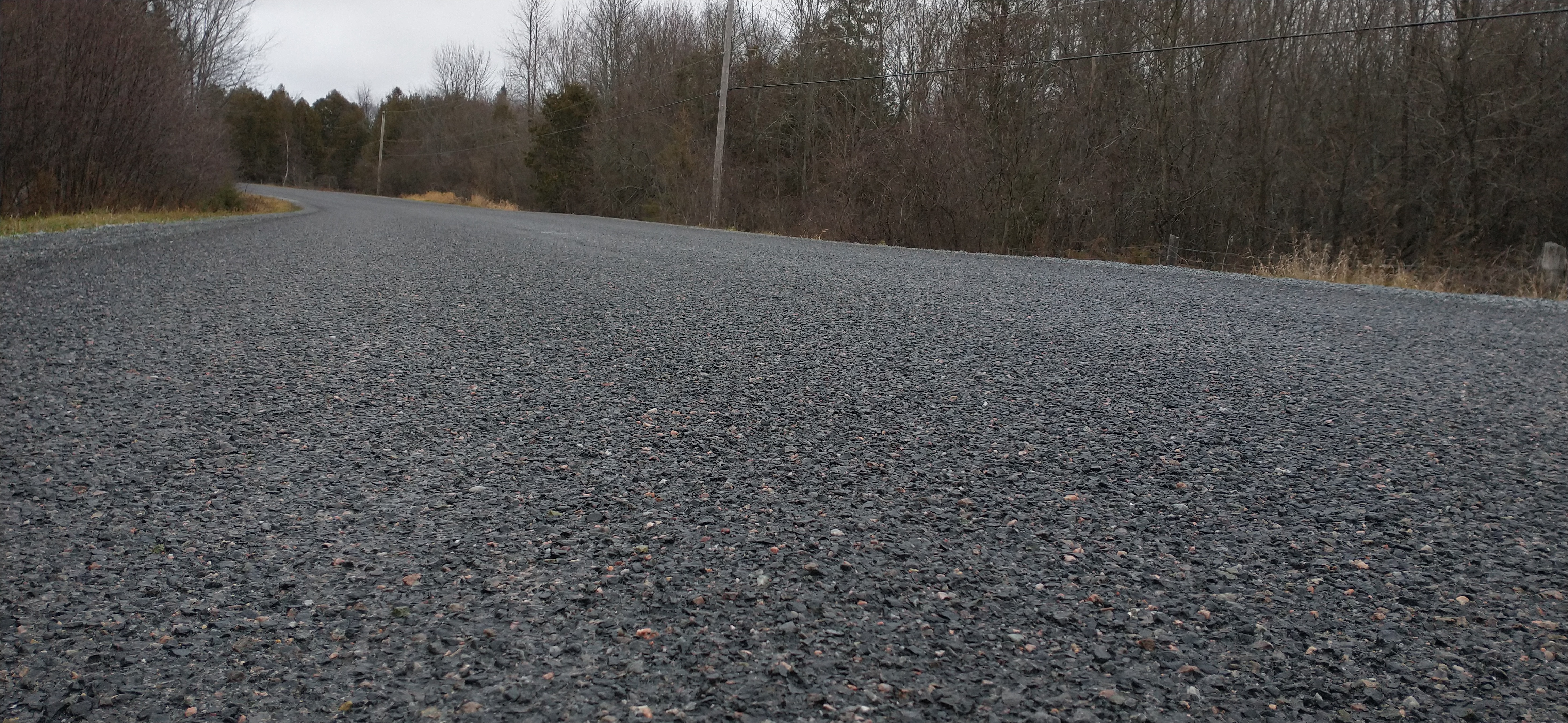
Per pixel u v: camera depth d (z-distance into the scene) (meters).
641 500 2.43
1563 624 1.81
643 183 38.56
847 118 28.27
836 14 30.77
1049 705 1.50
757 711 1.47
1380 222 18.27
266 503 2.33
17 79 14.68
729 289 7.18
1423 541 2.24
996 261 12.02
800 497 2.48
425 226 16.89
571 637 1.69
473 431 3.04
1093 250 19.25
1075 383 4.00
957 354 4.61
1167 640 1.73
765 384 3.85
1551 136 16.75
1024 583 1.97
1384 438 3.18
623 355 4.41
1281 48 19.59
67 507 2.25
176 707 1.43
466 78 69.06
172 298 5.76
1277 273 12.83
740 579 1.95
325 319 5.19
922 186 20.23
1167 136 20.64
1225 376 4.21
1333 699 1.54
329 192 73.06
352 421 3.12
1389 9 18.34
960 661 1.64
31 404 3.20
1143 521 2.36
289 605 1.78
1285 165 19.97
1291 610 1.87
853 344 4.83
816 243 16.78
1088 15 21.52
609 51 45.19
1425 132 18.05
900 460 2.83
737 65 33.56
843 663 1.62
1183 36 20.19
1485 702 1.53
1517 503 2.52
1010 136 20.28
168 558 1.98
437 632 1.70
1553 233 17.12
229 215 19.39
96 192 16.86
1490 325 6.20
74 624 1.68
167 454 2.70
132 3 17.59
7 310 5.09
